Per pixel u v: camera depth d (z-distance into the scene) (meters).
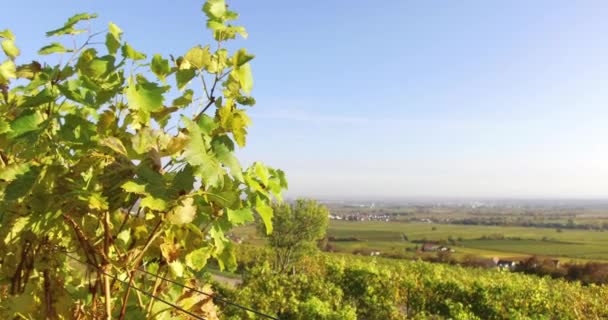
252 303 13.11
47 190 1.68
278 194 2.21
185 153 1.56
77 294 2.08
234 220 1.96
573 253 92.69
